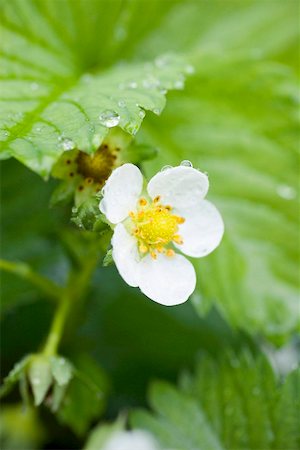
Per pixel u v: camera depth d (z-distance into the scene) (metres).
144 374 0.32
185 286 0.23
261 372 0.28
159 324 0.32
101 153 0.24
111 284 0.31
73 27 0.29
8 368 0.31
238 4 0.32
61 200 0.24
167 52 0.30
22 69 0.27
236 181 0.29
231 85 0.29
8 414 0.30
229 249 0.28
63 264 0.30
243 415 0.28
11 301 0.30
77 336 0.31
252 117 0.29
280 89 0.29
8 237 0.30
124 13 0.30
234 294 0.28
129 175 0.23
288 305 0.28
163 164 0.28
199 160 0.29
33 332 0.31
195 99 0.29
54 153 0.23
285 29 0.32
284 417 0.28
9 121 0.23
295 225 0.29
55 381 0.25
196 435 0.28
